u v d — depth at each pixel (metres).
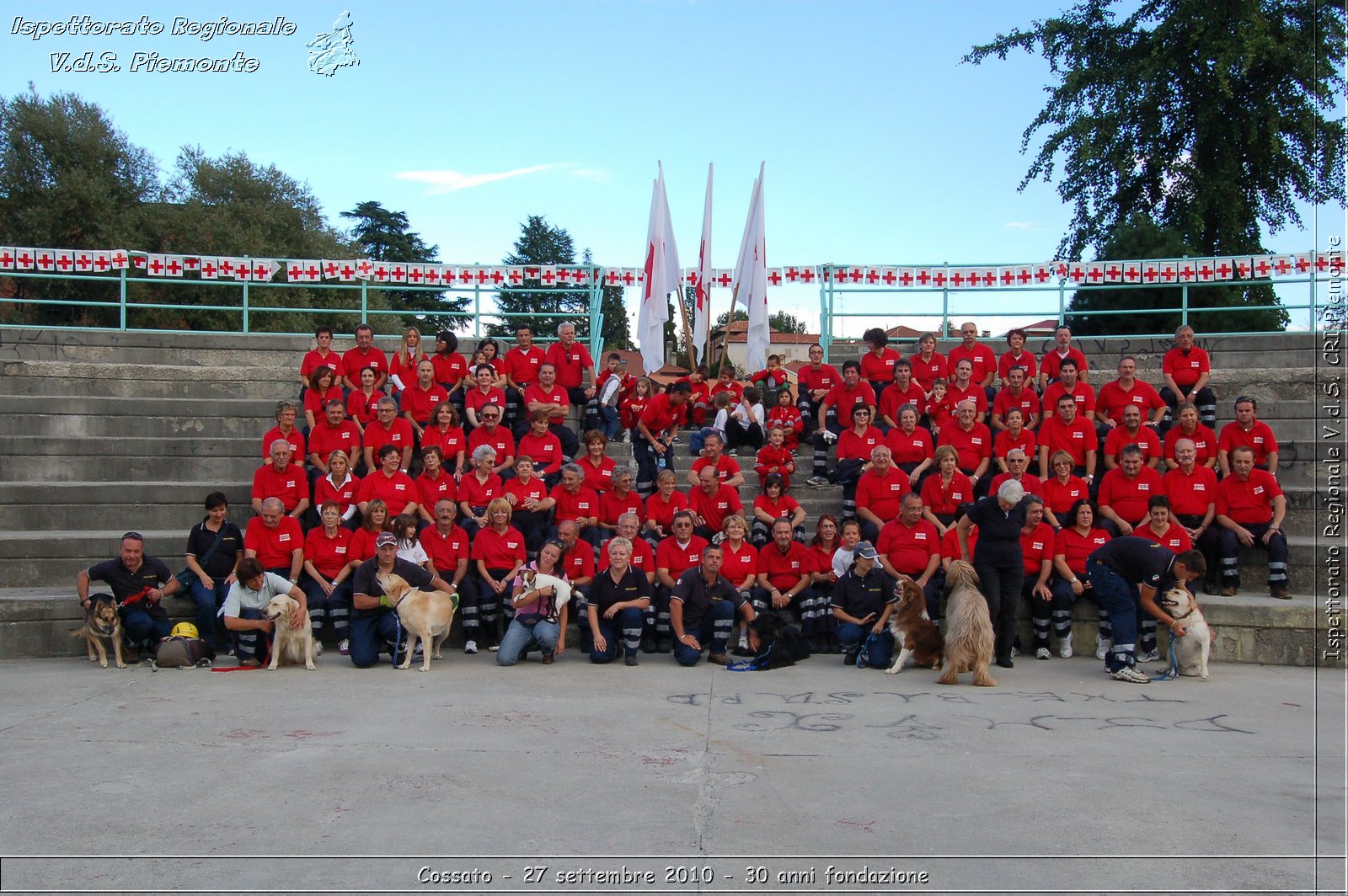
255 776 5.81
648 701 7.82
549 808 5.29
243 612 9.23
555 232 53.91
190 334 15.70
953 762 6.19
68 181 25.58
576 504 10.89
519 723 7.11
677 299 16.44
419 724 7.04
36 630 9.65
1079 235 23.27
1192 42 20.73
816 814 5.22
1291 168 21.34
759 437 13.81
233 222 28.58
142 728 6.89
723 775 5.89
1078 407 12.13
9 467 12.48
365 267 16.16
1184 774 5.98
